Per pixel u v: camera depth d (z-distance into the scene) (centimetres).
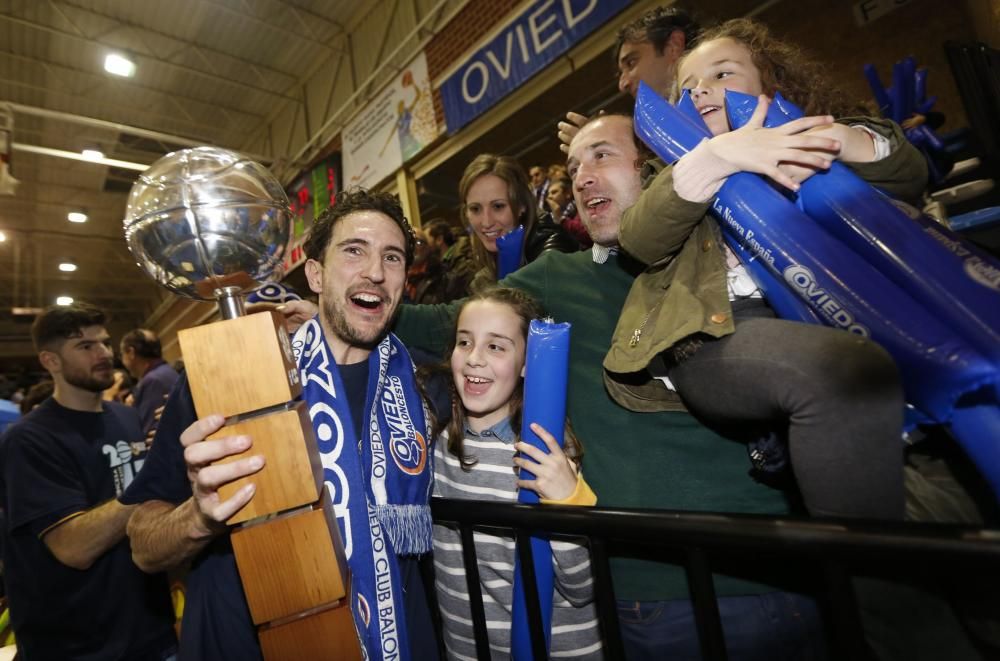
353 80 661
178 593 209
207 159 70
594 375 103
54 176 904
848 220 65
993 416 54
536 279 125
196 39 648
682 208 75
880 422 56
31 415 160
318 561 68
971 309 55
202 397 67
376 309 108
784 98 88
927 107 158
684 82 95
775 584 83
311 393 101
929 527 45
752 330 70
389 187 594
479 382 108
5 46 612
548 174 308
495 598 100
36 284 1394
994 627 57
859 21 351
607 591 70
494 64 446
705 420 90
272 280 80
